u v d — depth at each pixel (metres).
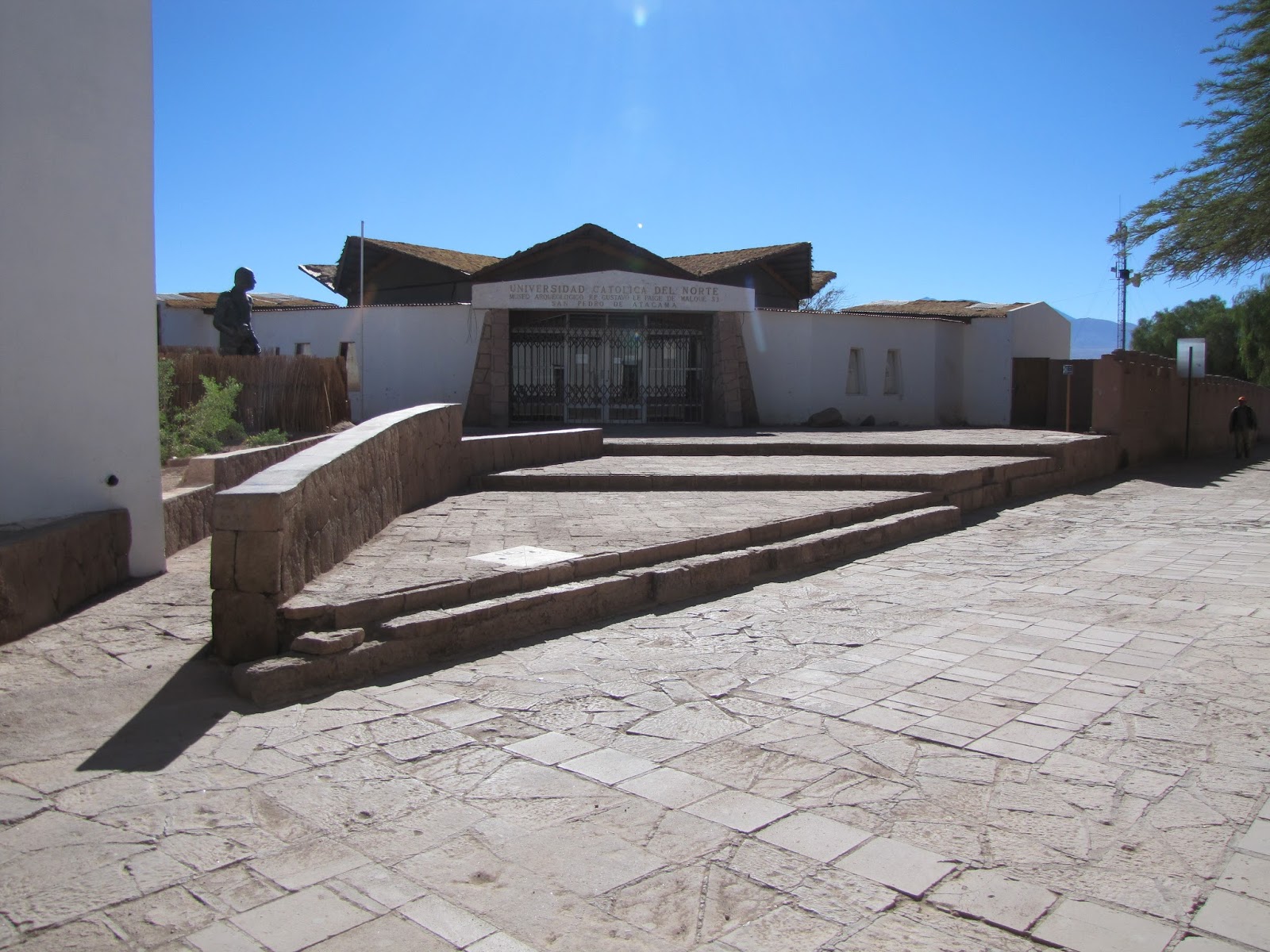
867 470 13.08
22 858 3.41
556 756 4.34
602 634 6.43
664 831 3.64
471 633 5.93
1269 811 3.78
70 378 7.12
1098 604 7.43
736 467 13.45
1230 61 19.17
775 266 28.08
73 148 7.05
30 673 5.22
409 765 4.23
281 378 16.58
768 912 3.09
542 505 10.45
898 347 25.12
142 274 7.45
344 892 3.21
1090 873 3.31
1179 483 16.38
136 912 3.08
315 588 5.93
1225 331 45.28
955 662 5.84
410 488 10.03
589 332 22.30
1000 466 13.59
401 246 27.31
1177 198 19.88
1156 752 4.38
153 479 7.58
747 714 4.91
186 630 6.02
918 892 3.20
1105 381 18.28
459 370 22.02
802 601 7.51
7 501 6.87
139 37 7.35
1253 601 7.49
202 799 3.88
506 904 3.15
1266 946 2.88
